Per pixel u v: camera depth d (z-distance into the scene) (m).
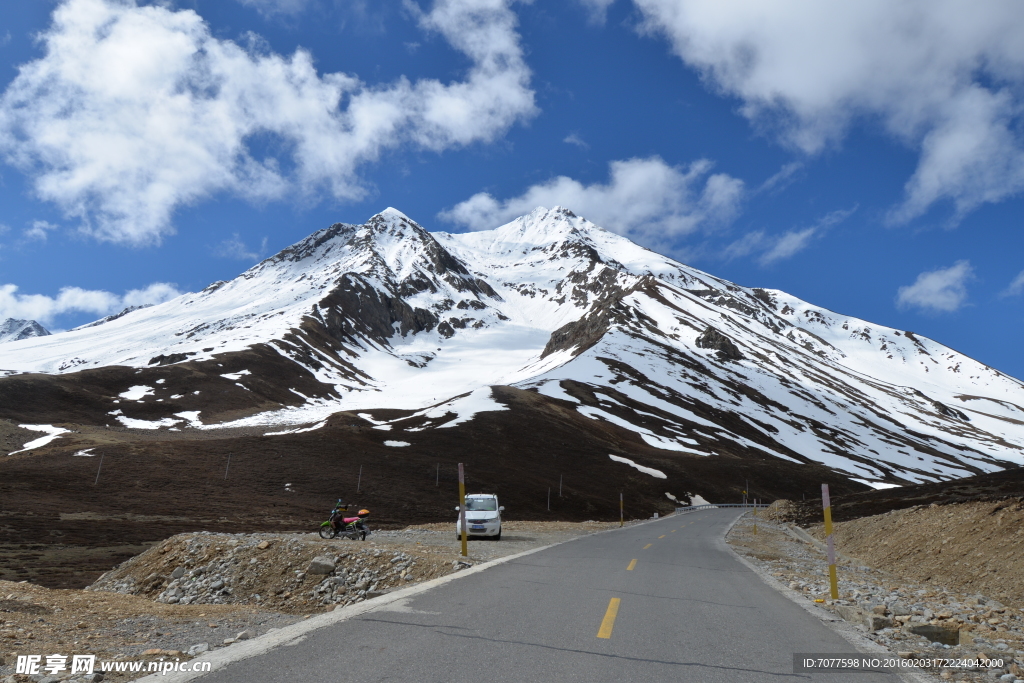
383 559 16.25
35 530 35.19
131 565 19.27
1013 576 17.56
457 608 9.35
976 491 38.12
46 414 125.94
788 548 30.41
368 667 6.15
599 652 7.09
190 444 75.56
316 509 54.28
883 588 16.30
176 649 8.14
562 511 71.31
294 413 161.50
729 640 7.98
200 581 16.84
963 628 10.66
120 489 54.78
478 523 25.28
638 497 85.94
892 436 178.50
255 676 5.78
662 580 13.88
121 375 163.00
